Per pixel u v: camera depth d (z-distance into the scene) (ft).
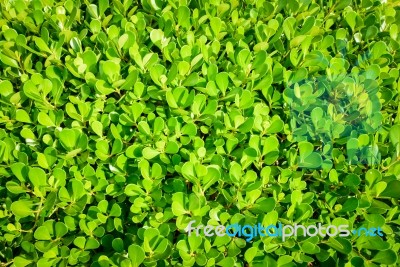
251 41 6.99
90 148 5.76
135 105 5.71
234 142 5.67
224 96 6.12
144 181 5.36
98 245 5.37
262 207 5.39
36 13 6.66
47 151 5.50
